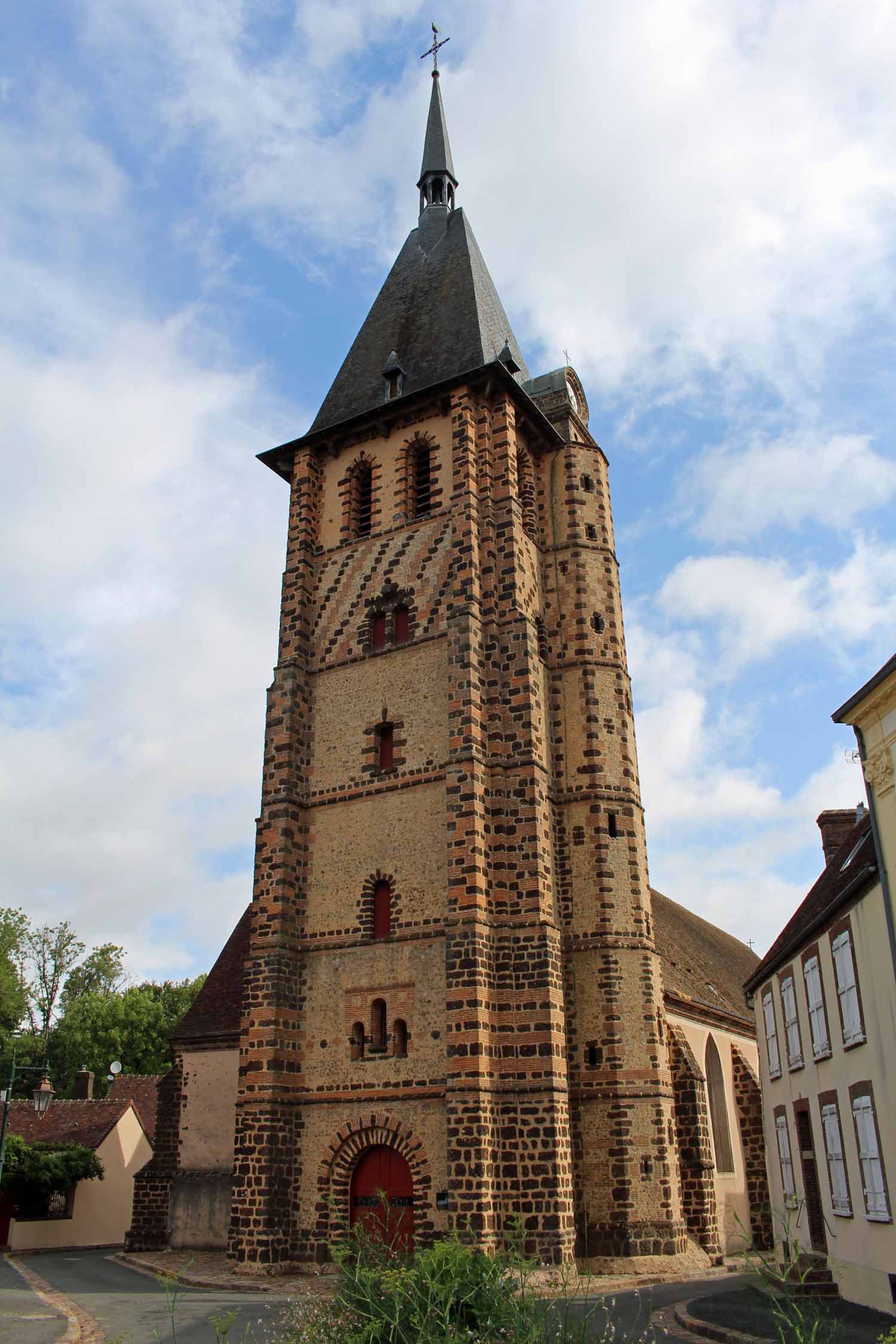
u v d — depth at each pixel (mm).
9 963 71688
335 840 32750
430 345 40312
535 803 30703
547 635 35781
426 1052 28734
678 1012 38094
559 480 38281
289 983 31172
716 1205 32656
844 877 25297
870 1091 21344
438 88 50906
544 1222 26312
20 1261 36969
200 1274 28750
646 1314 20953
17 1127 51062
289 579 37156
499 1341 11508
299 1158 29719
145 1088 60562
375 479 37750
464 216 44688
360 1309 12180
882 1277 20578
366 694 34125
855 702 20828
